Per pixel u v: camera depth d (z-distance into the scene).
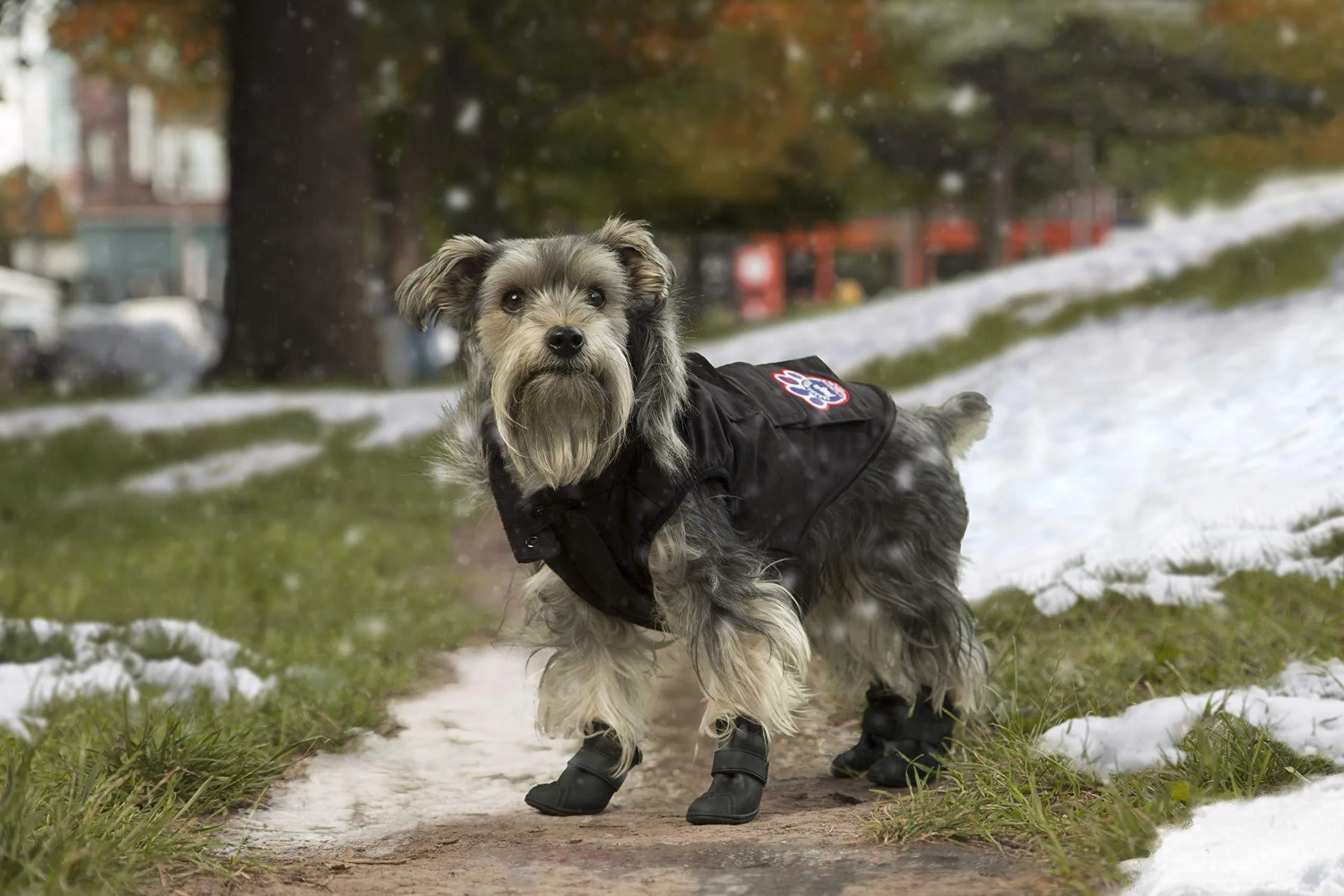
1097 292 19.03
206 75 32.53
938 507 5.55
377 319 26.09
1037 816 4.28
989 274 25.44
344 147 23.89
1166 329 15.90
